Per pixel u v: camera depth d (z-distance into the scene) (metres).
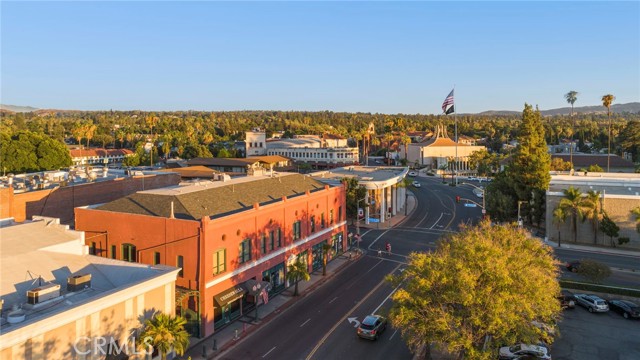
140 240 39.50
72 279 28.80
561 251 63.25
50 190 53.56
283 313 41.44
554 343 35.31
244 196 47.53
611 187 72.38
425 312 29.05
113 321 27.59
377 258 59.84
